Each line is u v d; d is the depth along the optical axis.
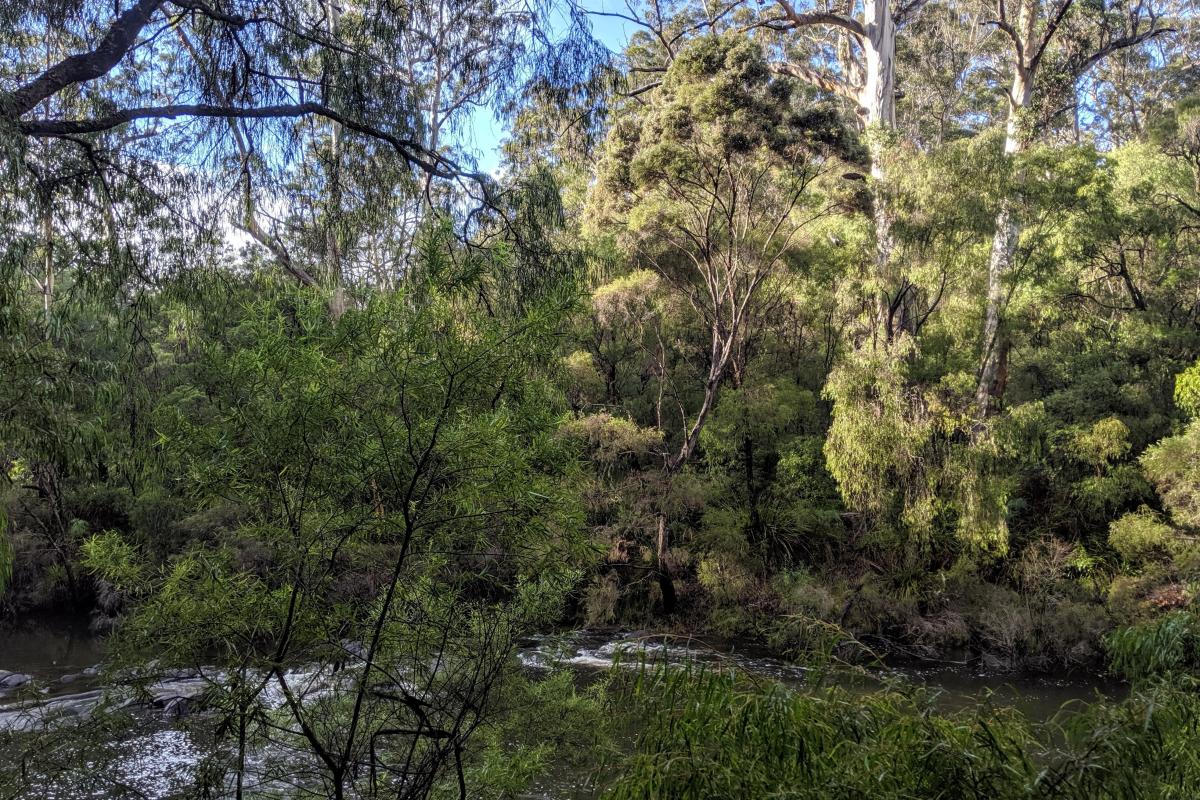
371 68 8.56
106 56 7.12
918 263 17.58
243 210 8.62
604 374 20.12
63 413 6.84
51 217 7.91
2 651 15.49
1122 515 17.19
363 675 3.76
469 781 4.23
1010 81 29.56
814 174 17.05
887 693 3.28
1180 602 14.07
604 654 12.98
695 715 3.14
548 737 4.42
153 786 4.24
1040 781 2.83
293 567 3.79
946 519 17.25
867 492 17.22
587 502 15.38
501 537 4.07
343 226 8.77
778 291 19.75
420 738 4.15
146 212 8.12
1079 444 17.47
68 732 3.84
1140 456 17.17
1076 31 23.73
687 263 18.97
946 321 19.53
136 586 3.77
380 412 3.78
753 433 18.50
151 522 13.30
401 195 9.18
